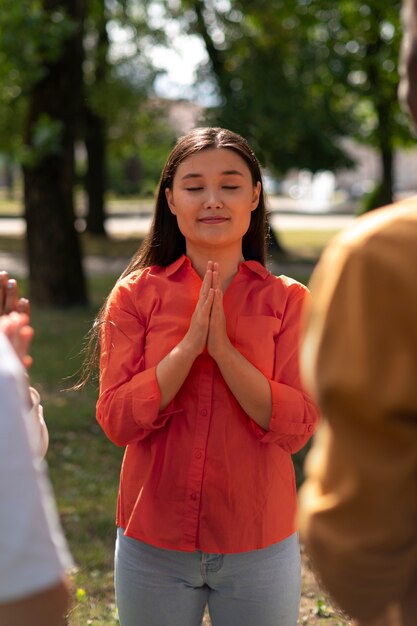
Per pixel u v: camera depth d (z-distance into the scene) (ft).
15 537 3.86
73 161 35.55
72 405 22.15
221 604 7.41
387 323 4.12
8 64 30.48
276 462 7.38
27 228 35.88
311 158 65.77
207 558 7.22
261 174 7.78
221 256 7.62
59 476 17.35
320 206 156.97
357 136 67.05
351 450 4.19
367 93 56.85
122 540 7.53
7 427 3.90
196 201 7.40
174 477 7.23
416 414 4.15
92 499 16.17
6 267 54.80
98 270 52.85
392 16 48.65
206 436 7.23
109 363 7.51
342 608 4.41
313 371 4.33
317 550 4.34
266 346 7.38
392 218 4.26
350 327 4.19
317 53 56.34
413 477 4.19
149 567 7.35
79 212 102.37
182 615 7.39
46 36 30.17
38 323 32.35
